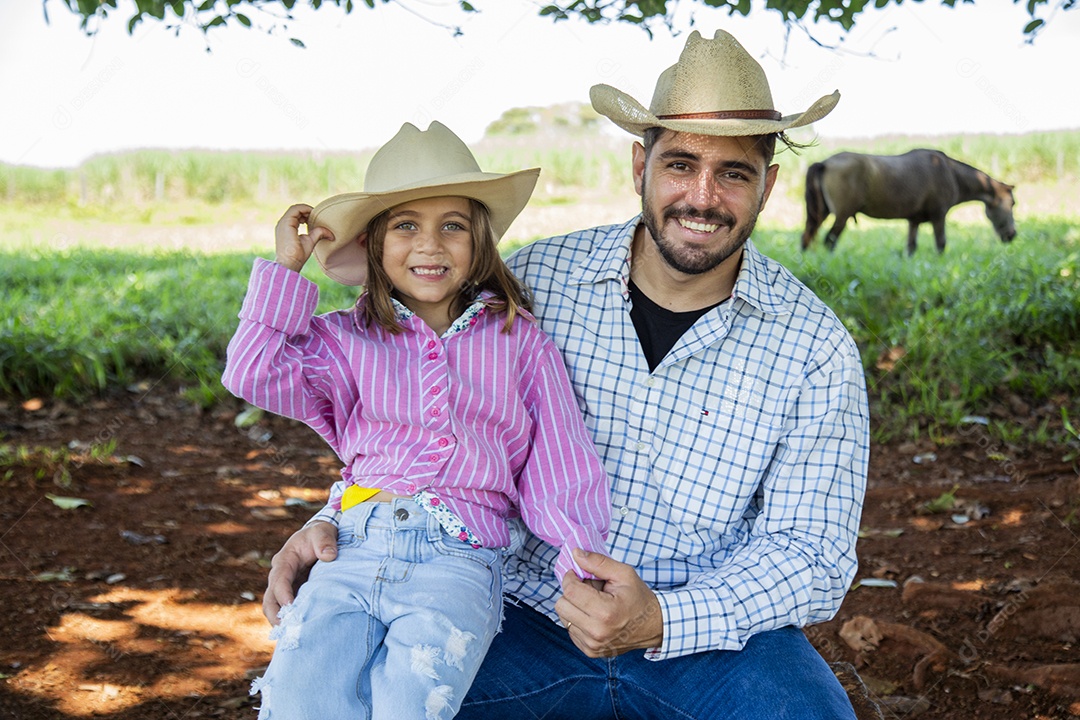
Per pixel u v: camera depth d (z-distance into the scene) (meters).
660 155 2.45
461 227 2.36
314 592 2.13
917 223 10.36
